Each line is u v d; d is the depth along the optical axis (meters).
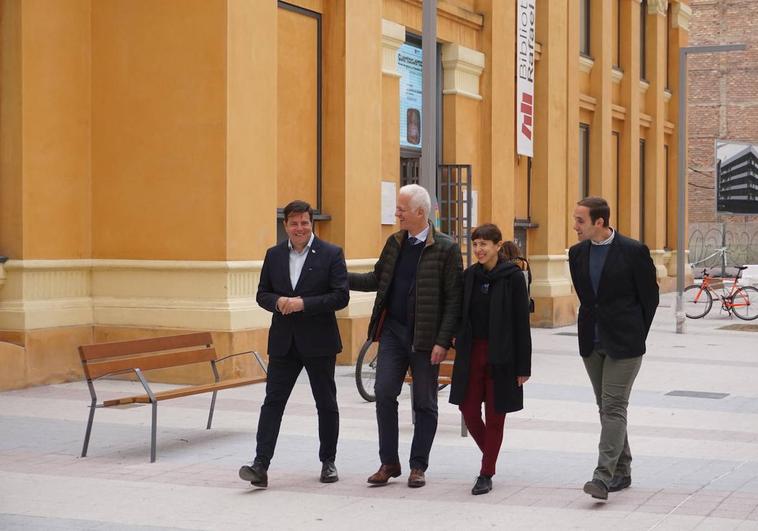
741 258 87.38
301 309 13.08
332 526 11.41
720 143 88.06
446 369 18.11
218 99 22.61
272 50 23.84
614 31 48.78
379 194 28.22
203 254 22.73
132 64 23.28
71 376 22.84
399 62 30.97
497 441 12.94
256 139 23.38
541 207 39.34
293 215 13.41
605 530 11.24
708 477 13.93
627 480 13.23
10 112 22.20
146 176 23.19
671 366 27.14
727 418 19.03
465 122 34.09
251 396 20.66
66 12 23.05
